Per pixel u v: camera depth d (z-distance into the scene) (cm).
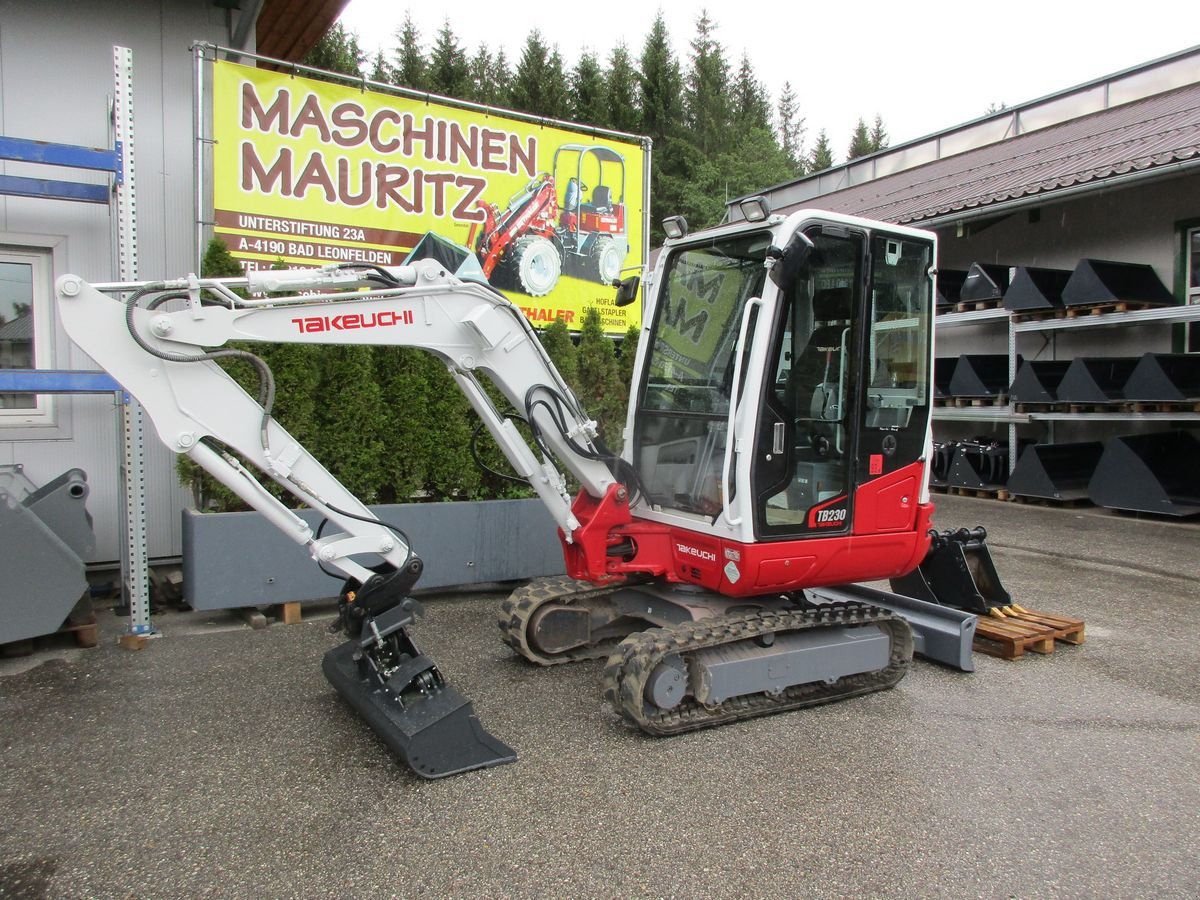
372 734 407
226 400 369
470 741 372
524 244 779
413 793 351
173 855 305
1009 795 359
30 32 643
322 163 686
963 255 1324
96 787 354
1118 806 352
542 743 400
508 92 3719
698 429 469
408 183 722
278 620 589
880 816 339
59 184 564
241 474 376
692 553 457
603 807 342
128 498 532
